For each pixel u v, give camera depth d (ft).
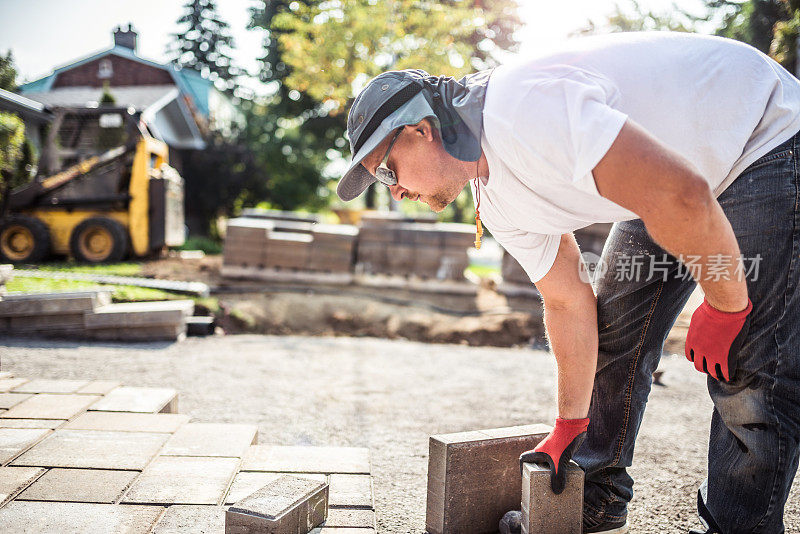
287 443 9.30
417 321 23.85
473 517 6.25
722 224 3.99
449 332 22.94
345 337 22.08
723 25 38.75
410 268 27.96
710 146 4.55
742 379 5.04
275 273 27.68
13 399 8.93
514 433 6.56
